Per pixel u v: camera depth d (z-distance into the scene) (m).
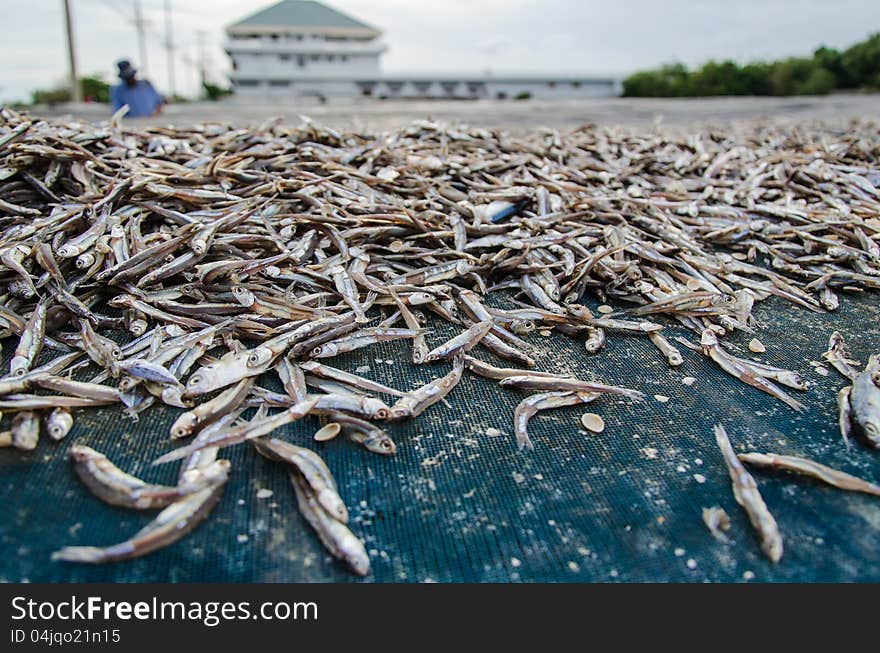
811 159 0.86
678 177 0.81
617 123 1.53
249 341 0.41
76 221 0.47
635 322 0.46
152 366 0.35
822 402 0.39
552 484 0.32
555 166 0.77
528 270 0.51
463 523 0.30
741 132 1.22
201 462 0.31
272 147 0.68
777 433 0.36
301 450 0.32
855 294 0.54
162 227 0.50
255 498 0.30
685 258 0.55
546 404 0.37
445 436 0.35
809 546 0.29
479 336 0.42
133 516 0.29
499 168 0.74
